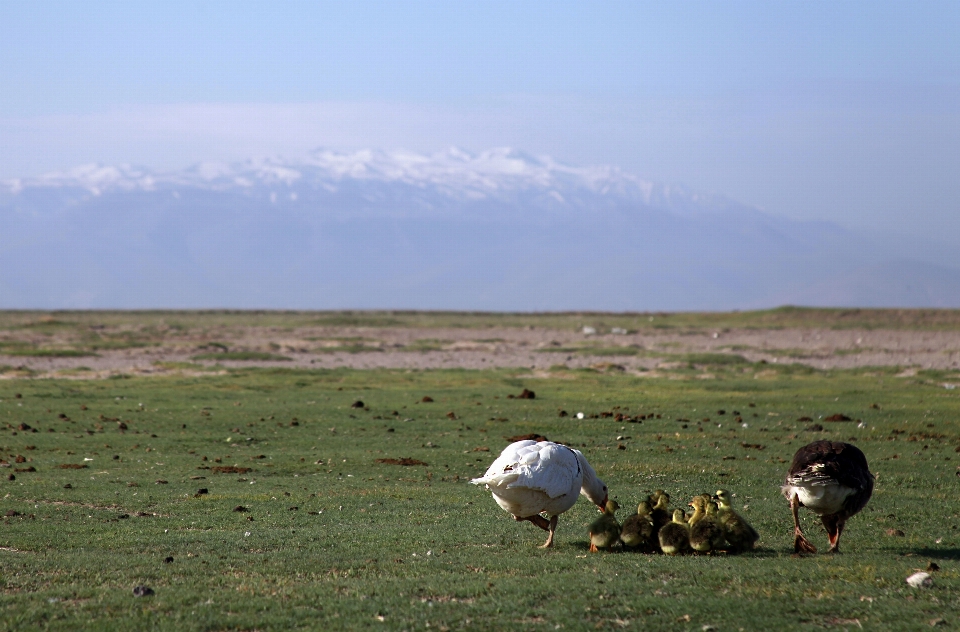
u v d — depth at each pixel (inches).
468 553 800.3
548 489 799.7
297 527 917.8
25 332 5039.4
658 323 6628.9
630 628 587.5
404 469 1314.0
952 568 740.0
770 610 619.5
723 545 796.6
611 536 807.1
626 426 1748.3
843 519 794.2
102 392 2391.7
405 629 581.0
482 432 1686.8
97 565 740.7
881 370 3125.0
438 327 6397.6
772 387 2536.9
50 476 1235.9
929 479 1205.7
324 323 6707.7
